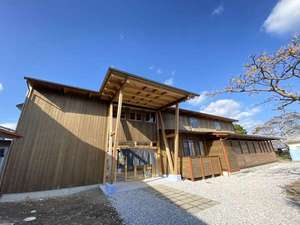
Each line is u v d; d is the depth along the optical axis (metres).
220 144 10.53
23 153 6.27
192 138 10.92
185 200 4.89
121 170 8.16
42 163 6.52
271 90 5.45
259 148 15.32
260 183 6.82
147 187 6.81
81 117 7.98
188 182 7.75
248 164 12.76
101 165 7.81
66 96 7.90
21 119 6.52
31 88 7.11
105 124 8.61
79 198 5.67
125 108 9.63
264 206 4.01
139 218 3.62
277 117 7.52
